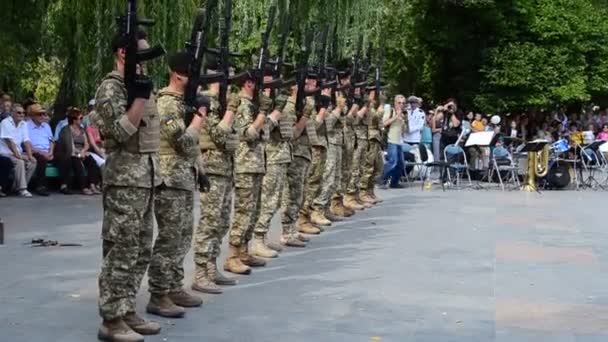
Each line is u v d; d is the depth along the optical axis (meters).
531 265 10.48
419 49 30.72
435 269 10.08
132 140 6.54
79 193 17.09
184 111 7.39
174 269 7.54
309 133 11.49
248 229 9.51
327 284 9.09
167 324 7.30
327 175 13.30
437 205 16.67
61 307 7.72
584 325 7.69
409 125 21.58
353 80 14.67
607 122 32.81
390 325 7.49
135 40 6.37
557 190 20.55
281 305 8.11
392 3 26.64
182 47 17.69
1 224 11.01
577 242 12.34
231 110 8.43
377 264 10.30
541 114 31.02
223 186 8.49
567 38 30.05
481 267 10.27
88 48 17.70
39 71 22.77
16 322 7.18
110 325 6.67
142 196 6.57
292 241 11.44
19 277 8.95
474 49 30.30
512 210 16.11
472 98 30.30
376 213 15.26
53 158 17.00
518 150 21.52
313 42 15.11
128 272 6.62
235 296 8.44
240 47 20.64
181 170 7.41
